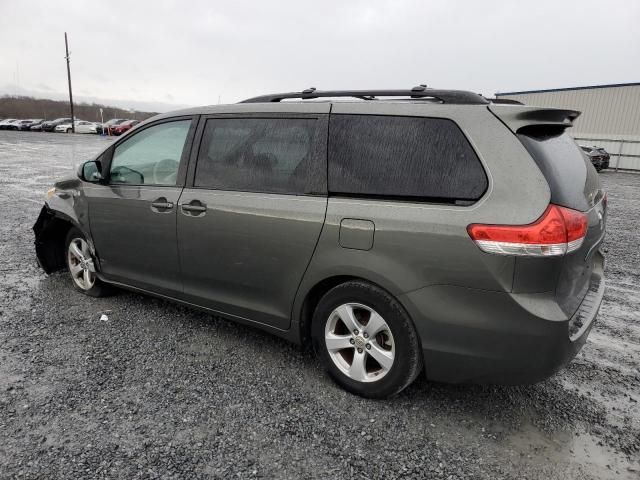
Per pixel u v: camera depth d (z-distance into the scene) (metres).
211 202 3.27
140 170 3.76
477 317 2.42
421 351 2.67
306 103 3.07
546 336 2.33
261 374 3.15
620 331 4.01
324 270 2.82
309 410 2.77
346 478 2.26
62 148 24.14
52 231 4.75
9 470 2.24
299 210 2.90
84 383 2.98
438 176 2.54
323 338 2.98
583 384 3.15
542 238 2.27
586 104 29.17
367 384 2.84
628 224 8.94
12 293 4.49
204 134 3.45
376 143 2.75
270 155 3.12
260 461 2.35
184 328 3.81
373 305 2.71
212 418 2.67
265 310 3.17
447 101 2.69
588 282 2.98
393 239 2.58
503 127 2.45
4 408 2.70
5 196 9.94
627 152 24.88
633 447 2.53
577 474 2.33
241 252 3.16
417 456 2.42
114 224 3.88
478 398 2.94
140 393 2.89
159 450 2.40
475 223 2.38
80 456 2.34
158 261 3.66
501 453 2.46
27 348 3.42
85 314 4.05
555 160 2.52
